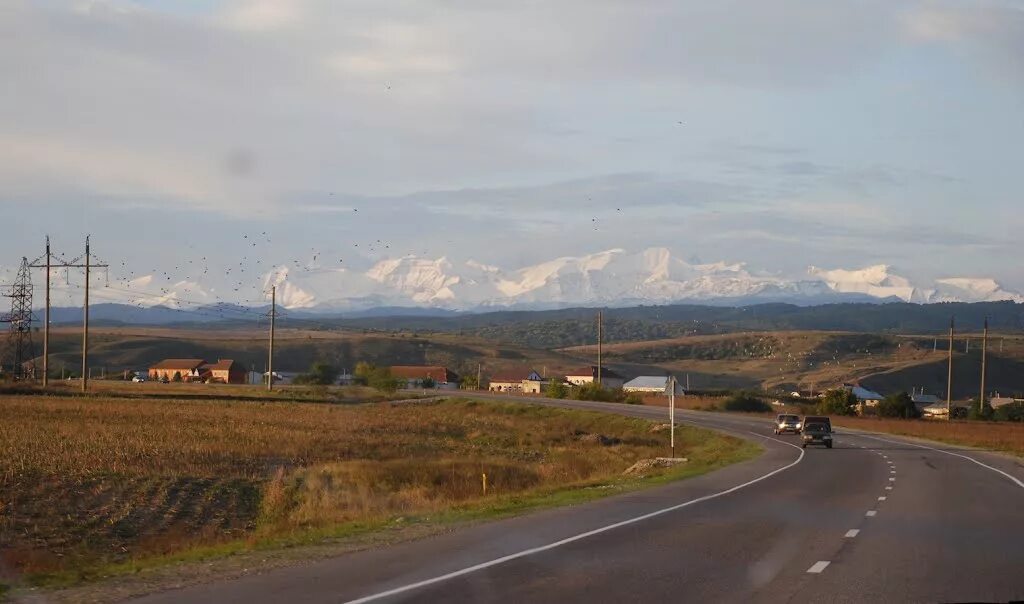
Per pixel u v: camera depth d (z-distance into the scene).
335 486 33.59
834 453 46.66
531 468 41.06
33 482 31.92
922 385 182.12
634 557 14.41
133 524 26.14
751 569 13.46
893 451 48.66
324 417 75.56
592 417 88.00
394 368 188.38
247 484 33.75
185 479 34.38
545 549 15.19
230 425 60.62
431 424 75.81
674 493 25.64
